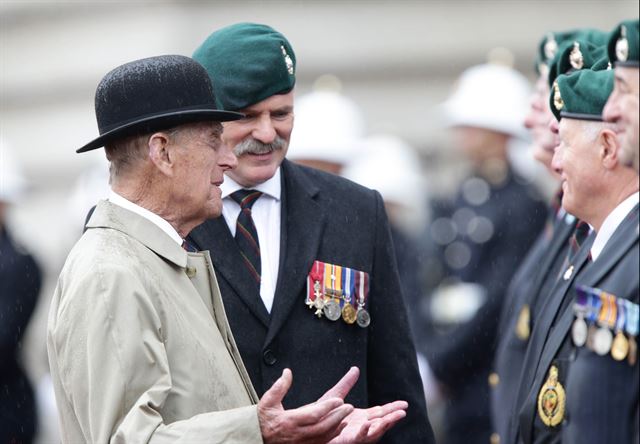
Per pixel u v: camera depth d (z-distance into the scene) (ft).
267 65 53.47
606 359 47.44
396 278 55.77
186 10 116.37
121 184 48.70
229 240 53.93
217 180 49.21
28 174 131.64
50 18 130.31
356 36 116.98
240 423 45.91
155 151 48.24
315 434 45.98
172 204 48.57
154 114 48.24
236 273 53.47
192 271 49.29
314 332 53.62
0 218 91.81
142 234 48.16
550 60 63.10
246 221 54.24
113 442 45.75
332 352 53.78
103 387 46.14
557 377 50.52
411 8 116.88
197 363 47.50
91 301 46.65
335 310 53.93
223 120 48.93
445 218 79.92
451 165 108.99
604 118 47.03
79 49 127.44
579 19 114.62
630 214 49.37
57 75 129.59
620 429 47.14
